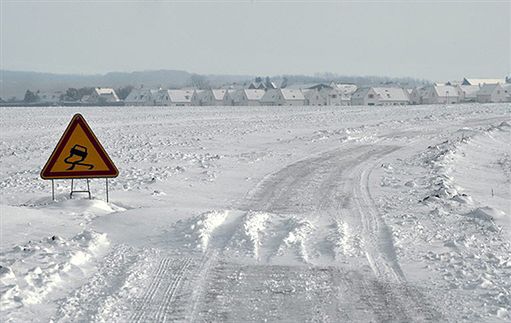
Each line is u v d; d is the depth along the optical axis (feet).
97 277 32.99
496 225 47.14
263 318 27.22
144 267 34.86
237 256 37.42
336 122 199.00
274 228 43.91
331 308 28.63
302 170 83.71
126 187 67.31
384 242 41.52
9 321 26.07
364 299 29.96
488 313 27.73
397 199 60.13
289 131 159.22
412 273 34.35
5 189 66.54
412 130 160.86
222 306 28.78
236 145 122.72
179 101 619.26
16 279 31.40
